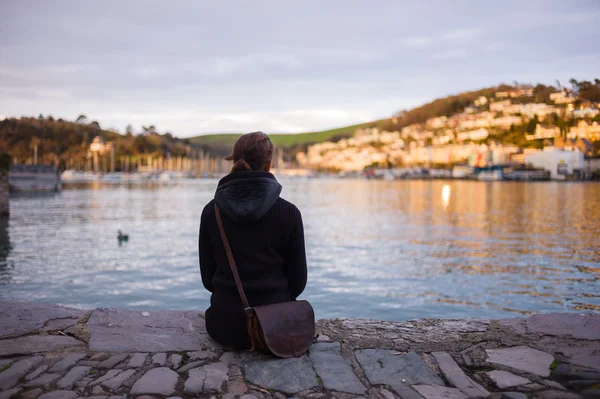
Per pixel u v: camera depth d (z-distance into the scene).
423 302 15.70
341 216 52.50
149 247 27.70
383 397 2.96
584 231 36.84
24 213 50.78
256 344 3.55
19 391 2.98
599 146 194.25
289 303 3.64
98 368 3.33
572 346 3.63
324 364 3.42
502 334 3.94
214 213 3.64
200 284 18.03
